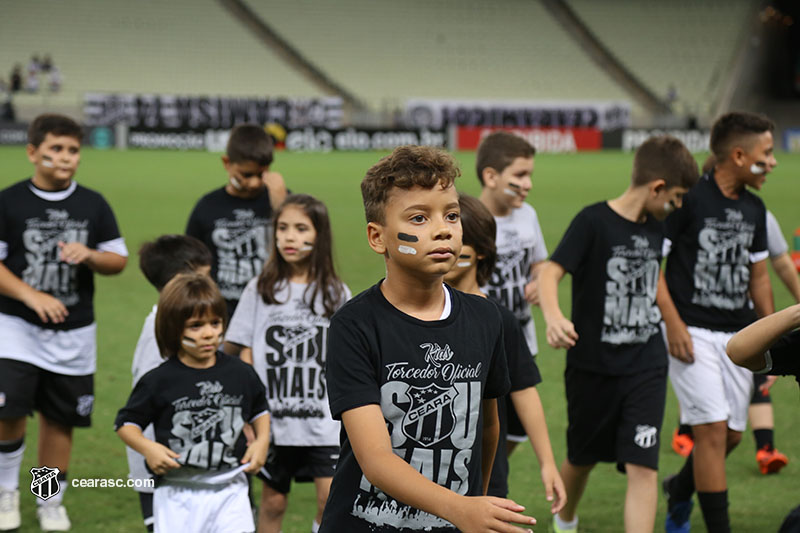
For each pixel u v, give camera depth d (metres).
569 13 47.88
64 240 4.59
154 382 3.51
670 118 42.34
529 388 3.26
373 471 2.13
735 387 4.37
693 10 48.50
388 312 2.27
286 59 43.69
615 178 24.64
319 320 3.99
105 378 6.93
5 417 4.30
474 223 3.52
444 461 2.33
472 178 23.95
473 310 2.38
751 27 48.41
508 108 38.88
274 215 4.04
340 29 44.75
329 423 3.97
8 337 4.38
